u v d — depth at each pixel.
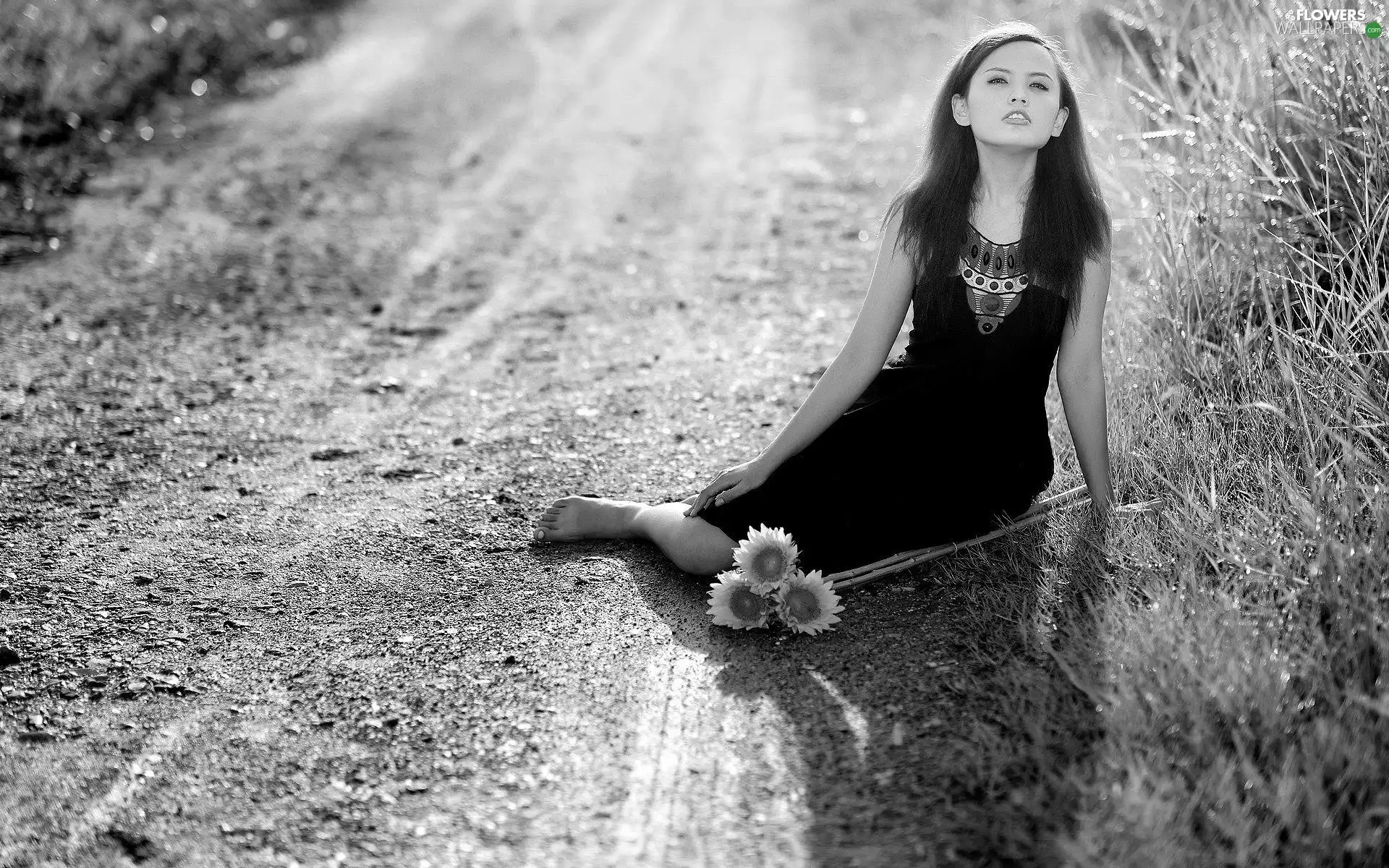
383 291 6.41
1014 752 2.42
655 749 2.57
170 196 8.11
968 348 3.07
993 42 3.00
